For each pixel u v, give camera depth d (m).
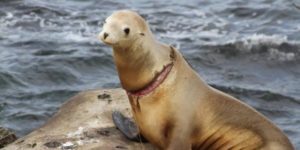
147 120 20.11
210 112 20.30
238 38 44.59
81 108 23.36
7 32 44.88
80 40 43.47
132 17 19.53
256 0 54.56
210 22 49.03
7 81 35.50
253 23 49.00
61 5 51.62
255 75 38.75
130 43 19.39
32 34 44.56
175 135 19.83
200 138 20.30
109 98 23.95
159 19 49.53
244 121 20.45
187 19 49.72
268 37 44.69
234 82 37.38
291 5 52.59
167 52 20.25
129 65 19.73
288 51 42.38
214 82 37.12
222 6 53.28
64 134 21.75
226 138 20.39
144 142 21.30
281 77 38.69
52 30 45.59
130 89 20.09
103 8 52.16
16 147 21.33
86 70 38.19
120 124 21.95
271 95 35.06
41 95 34.09
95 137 21.44
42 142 21.30
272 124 20.69
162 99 19.91
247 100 34.62
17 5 50.12
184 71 20.28
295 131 30.81
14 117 31.34
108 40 19.11
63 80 36.41
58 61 38.78
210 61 40.81
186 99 20.06
